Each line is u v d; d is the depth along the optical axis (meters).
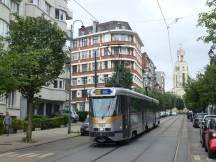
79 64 117.25
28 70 26.92
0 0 38.16
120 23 116.75
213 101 53.75
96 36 114.69
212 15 18.39
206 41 18.95
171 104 162.38
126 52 110.31
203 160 18.19
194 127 50.59
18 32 28.23
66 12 64.06
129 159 18.53
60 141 30.23
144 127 36.09
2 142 28.12
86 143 28.27
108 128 25.75
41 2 55.09
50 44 28.36
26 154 20.98
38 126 44.47
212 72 41.53
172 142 28.20
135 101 31.03
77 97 115.94
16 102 46.34
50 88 59.50
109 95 26.45
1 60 21.48
